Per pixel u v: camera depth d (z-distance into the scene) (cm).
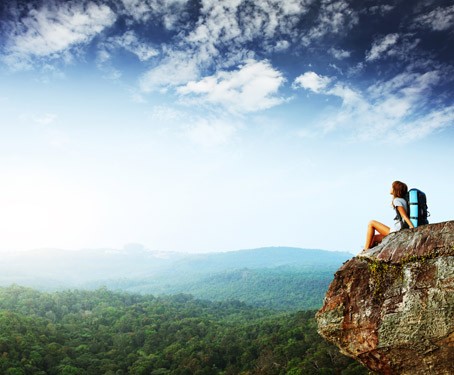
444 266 618
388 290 656
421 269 636
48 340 8338
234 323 12088
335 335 691
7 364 6231
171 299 18388
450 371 601
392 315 638
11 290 14062
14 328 8425
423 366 618
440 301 606
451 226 642
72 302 14225
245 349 7831
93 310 13625
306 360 5678
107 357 8169
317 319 713
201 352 7838
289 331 7962
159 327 10975
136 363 7588
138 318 11875
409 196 716
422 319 614
